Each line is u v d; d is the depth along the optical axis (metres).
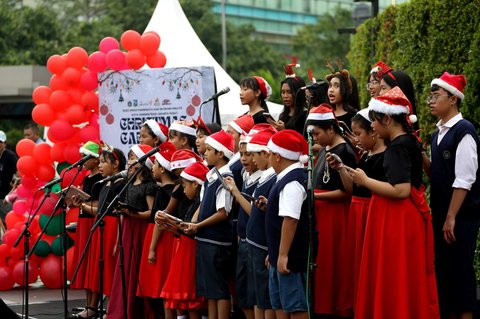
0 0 31.83
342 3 46.81
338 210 6.72
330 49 38.69
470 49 9.02
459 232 6.38
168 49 11.73
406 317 5.91
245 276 6.91
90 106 9.91
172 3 12.18
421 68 10.16
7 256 10.68
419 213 6.02
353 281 6.65
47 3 37.34
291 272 6.19
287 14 47.88
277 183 6.29
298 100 7.74
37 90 10.18
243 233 6.91
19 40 30.91
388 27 11.78
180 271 7.42
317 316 6.82
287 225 6.14
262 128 6.91
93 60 9.69
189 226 7.16
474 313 6.98
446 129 6.49
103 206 7.68
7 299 10.20
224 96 11.78
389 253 5.98
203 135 7.85
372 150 6.28
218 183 7.21
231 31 37.09
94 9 37.19
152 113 9.55
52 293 10.61
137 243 8.12
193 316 7.46
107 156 8.52
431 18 9.93
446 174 6.44
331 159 6.00
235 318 7.84
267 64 37.09
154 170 7.99
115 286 8.14
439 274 6.47
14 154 12.86
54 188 10.38
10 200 11.07
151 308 8.04
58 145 10.23
